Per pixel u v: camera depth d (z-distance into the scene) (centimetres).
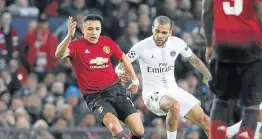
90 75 2044
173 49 2181
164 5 3628
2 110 2848
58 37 3356
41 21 3241
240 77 1559
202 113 2150
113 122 1983
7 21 3222
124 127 2734
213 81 1577
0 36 3198
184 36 3325
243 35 1534
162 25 2138
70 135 2794
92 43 2044
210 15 1551
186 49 2191
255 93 1545
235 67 1552
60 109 2922
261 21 1525
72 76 3156
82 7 3478
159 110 2136
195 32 3403
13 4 3484
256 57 1540
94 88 2041
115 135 1967
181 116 2170
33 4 3478
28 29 3316
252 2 1526
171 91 2181
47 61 3216
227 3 1540
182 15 3644
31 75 3025
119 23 3472
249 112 1552
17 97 2942
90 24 2031
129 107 2033
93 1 3534
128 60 2070
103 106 2012
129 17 3497
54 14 3434
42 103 2934
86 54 2039
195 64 2208
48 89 3048
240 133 1541
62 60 3219
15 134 2752
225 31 1540
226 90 1570
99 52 2048
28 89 2972
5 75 3041
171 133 2102
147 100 2186
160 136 2759
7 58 3177
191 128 2733
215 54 1554
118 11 3519
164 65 2184
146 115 2964
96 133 2795
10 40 3216
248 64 1545
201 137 2428
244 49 1534
